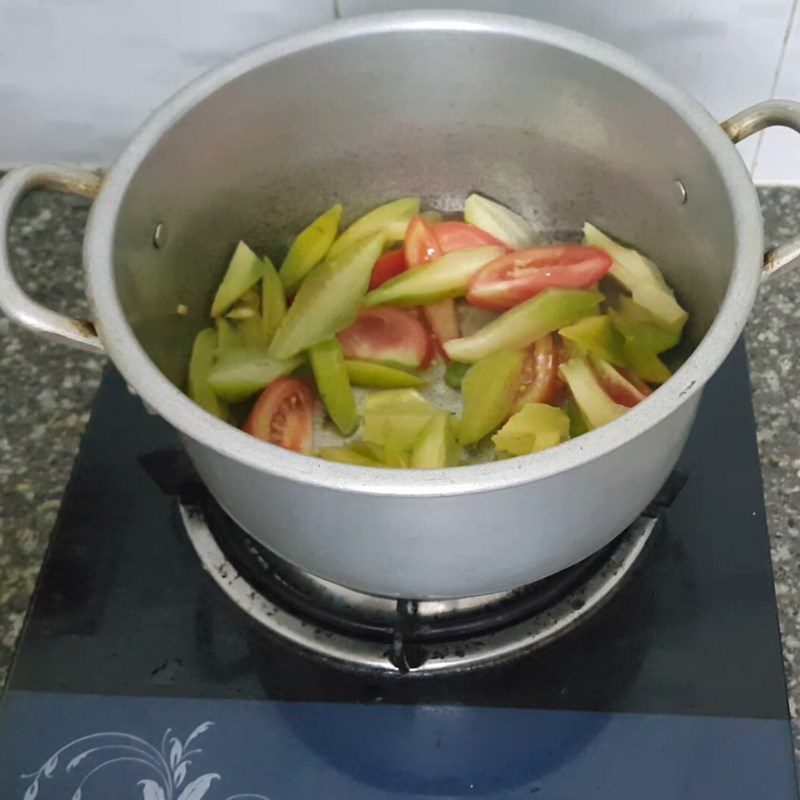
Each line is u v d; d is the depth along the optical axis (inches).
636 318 19.9
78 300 23.6
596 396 18.1
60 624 18.2
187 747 16.7
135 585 18.6
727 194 15.7
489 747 16.5
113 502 19.7
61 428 21.3
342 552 14.5
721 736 16.4
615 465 13.7
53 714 17.1
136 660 17.7
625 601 18.0
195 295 20.4
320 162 20.9
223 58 22.9
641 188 19.4
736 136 17.0
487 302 20.5
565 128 19.7
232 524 18.9
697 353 13.5
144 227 17.5
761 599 17.8
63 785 16.3
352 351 20.3
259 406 19.2
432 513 13.1
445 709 16.9
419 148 21.1
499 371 18.8
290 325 19.9
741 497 19.2
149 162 17.1
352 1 21.5
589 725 16.6
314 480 12.5
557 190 21.2
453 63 19.0
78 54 22.8
